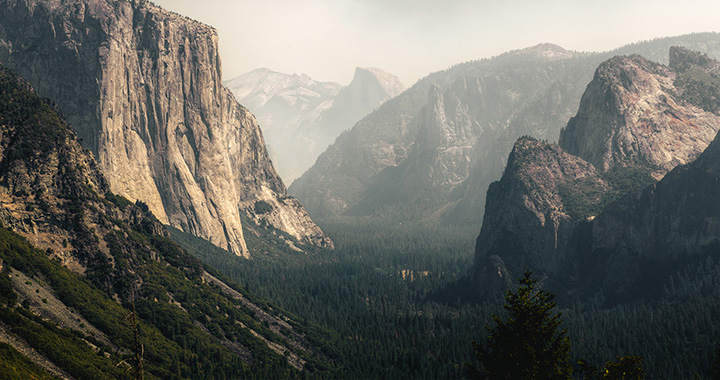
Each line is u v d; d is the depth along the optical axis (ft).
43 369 526.57
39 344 551.59
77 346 590.96
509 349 410.93
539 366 406.41
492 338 425.28
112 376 570.87
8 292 604.90
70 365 547.90
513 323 415.85
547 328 412.98
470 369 425.28
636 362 435.12
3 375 463.83
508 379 412.57
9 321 559.38
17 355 517.55
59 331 601.62
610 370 436.35
